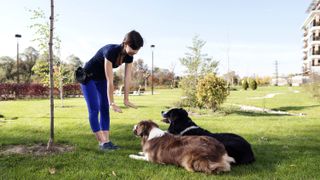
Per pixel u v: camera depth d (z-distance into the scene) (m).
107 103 5.82
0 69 44.22
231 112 15.52
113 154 5.43
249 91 41.59
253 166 4.68
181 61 20.02
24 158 5.06
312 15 59.72
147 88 57.88
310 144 6.52
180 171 4.30
